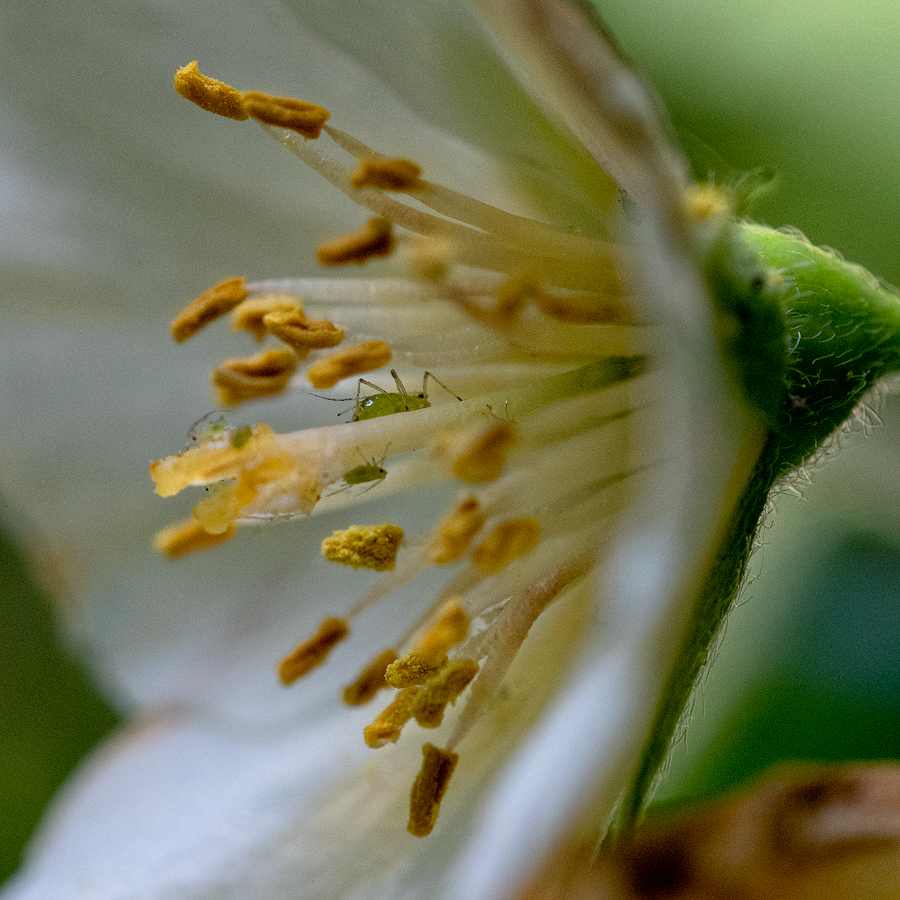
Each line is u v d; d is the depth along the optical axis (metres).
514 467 0.10
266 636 0.11
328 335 0.10
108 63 0.10
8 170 0.10
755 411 0.10
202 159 0.10
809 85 0.12
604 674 0.09
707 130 0.12
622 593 0.09
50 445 0.11
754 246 0.10
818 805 0.10
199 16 0.10
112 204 0.10
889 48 0.12
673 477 0.09
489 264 0.10
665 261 0.09
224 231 0.10
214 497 0.10
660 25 0.12
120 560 0.11
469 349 0.10
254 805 0.10
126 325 0.10
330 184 0.10
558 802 0.09
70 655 0.11
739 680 0.11
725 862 0.10
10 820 0.11
